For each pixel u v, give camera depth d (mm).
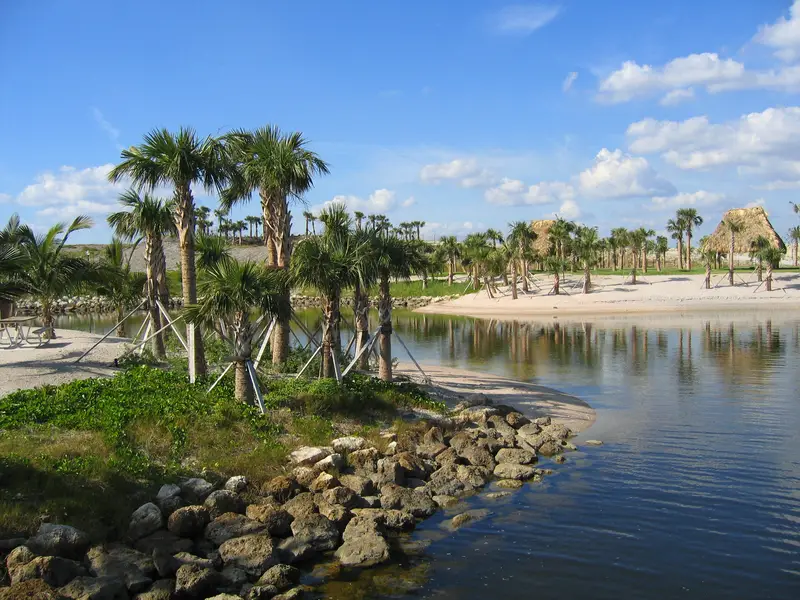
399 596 9977
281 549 11219
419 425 18453
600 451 17500
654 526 12414
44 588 8844
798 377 28281
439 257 110062
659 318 62406
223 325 22328
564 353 39438
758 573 10500
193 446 14828
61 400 17109
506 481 15016
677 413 21891
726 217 130750
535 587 10180
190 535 11570
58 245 28188
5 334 32500
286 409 18125
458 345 45969
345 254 21734
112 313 81750
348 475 14477
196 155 21000
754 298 77562
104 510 11539
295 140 24594
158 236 27203
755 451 17172
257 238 149625
